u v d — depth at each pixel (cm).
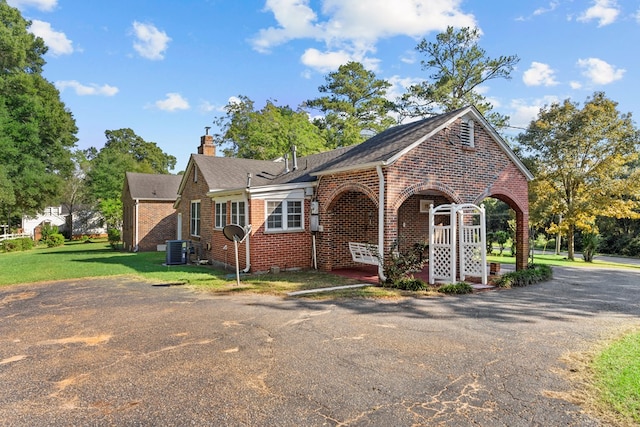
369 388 439
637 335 636
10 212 3572
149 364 514
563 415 375
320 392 429
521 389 434
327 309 820
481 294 997
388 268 1089
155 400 412
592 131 2189
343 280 1175
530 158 2394
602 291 1068
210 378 468
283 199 1368
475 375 475
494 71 3123
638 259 2844
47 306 868
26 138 3098
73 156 4106
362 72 3978
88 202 4853
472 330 667
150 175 2845
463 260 1136
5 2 3250
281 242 1368
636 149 2177
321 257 1394
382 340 612
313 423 363
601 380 454
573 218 2258
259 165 1958
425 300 916
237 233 1105
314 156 1955
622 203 2169
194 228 1925
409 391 430
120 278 1266
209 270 1440
